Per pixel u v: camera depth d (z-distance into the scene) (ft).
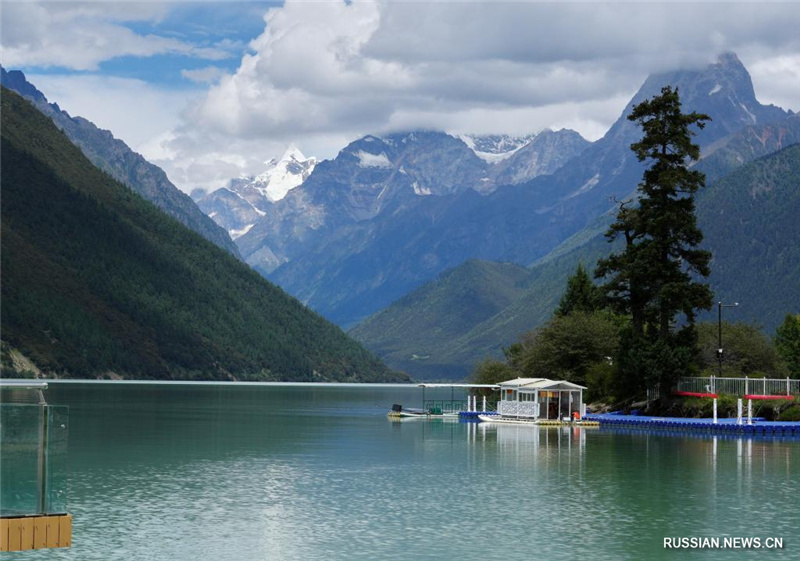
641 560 150.41
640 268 419.54
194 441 345.51
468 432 390.42
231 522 177.68
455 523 177.47
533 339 549.13
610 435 363.97
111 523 176.24
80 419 467.93
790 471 249.34
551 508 193.98
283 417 519.60
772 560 151.12
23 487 114.83
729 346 478.59
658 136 427.33
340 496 208.54
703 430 374.22
